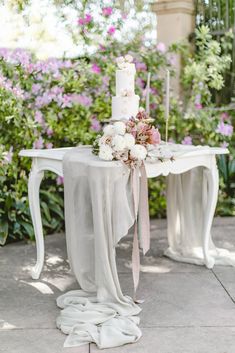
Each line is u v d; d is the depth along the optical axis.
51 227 4.52
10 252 4.02
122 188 2.72
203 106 5.25
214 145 5.15
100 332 2.50
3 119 4.16
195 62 5.13
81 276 2.91
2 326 2.65
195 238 3.75
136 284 2.86
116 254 3.97
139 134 2.82
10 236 4.29
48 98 4.46
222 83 5.09
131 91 2.98
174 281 3.32
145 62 4.99
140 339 2.50
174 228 3.84
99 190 2.69
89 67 4.68
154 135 2.85
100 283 2.79
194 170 3.62
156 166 3.01
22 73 4.33
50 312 2.84
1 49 4.27
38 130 4.43
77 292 2.96
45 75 4.46
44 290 3.18
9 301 2.99
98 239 2.72
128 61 3.03
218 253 3.78
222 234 4.53
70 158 2.88
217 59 5.10
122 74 3.00
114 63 4.84
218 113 5.25
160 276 3.42
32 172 3.33
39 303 2.96
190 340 2.49
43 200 4.57
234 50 5.33
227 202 5.28
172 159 2.95
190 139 5.04
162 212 5.17
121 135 2.75
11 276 3.44
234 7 5.22
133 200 2.77
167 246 4.15
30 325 2.67
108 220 2.71
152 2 5.23
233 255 3.86
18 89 4.21
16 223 4.26
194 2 5.30
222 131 5.06
